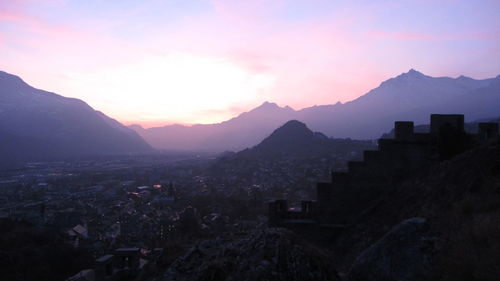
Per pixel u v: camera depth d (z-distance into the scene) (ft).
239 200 193.36
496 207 21.63
